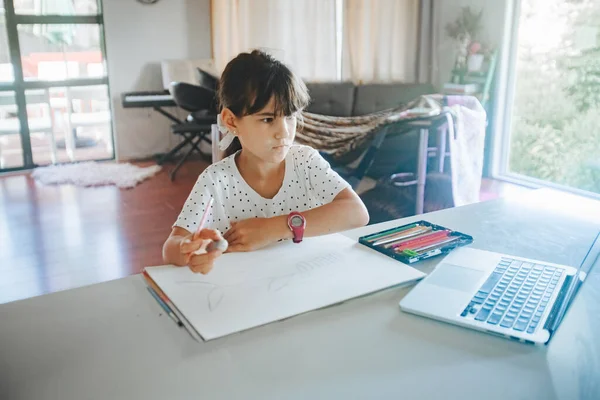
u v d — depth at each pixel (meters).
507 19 4.34
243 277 0.86
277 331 0.71
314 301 0.78
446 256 0.96
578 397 0.58
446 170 3.07
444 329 0.72
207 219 1.05
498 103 4.48
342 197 1.12
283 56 1.23
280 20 5.04
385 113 3.19
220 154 1.23
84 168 4.88
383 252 0.97
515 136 4.51
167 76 5.08
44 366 0.64
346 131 3.08
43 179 4.55
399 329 0.72
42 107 5.01
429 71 5.07
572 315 0.76
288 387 0.60
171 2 5.14
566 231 1.11
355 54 5.15
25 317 0.76
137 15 5.05
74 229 3.36
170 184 4.43
